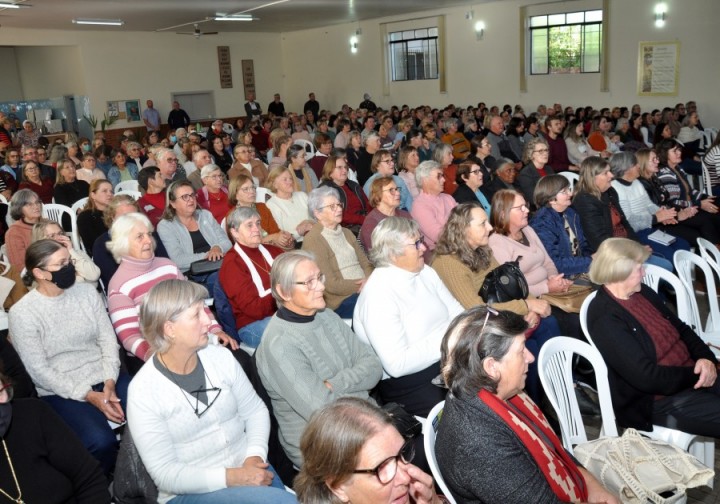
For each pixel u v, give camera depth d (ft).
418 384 8.23
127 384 8.50
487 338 5.33
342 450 4.10
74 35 46.73
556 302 10.49
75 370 8.16
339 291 10.86
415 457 6.63
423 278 8.95
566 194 12.18
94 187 14.21
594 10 39.52
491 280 9.29
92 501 5.87
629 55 38.63
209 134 32.91
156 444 6.00
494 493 5.07
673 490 6.26
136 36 50.01
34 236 10.75
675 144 16.48
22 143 37.63
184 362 6.31
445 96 48.62
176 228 12.52
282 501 5.67
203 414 6.28
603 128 29.71
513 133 28.71
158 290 6.14
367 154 23.07
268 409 7.51
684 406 7.66
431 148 27.27
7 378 5.53
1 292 10.36
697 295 14.83
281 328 7.26
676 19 36.24
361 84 54.24
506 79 44.60
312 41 57.11
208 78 55.11
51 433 5.79
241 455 6.55
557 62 42.11
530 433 5.42
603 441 6.74
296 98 60.39
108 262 11.44
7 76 54.19
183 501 6.00
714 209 15.57
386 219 8.55
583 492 5.74
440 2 42.86
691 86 36.52
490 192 17.25
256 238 10.12
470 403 5.33
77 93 49.19
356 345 7.86
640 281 8.04
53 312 8.08
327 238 11.41
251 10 40.55
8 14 35.73
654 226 16.01
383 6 43.06
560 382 7.56
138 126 51.06
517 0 42.55
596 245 12.95
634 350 7.67
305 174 19.29
